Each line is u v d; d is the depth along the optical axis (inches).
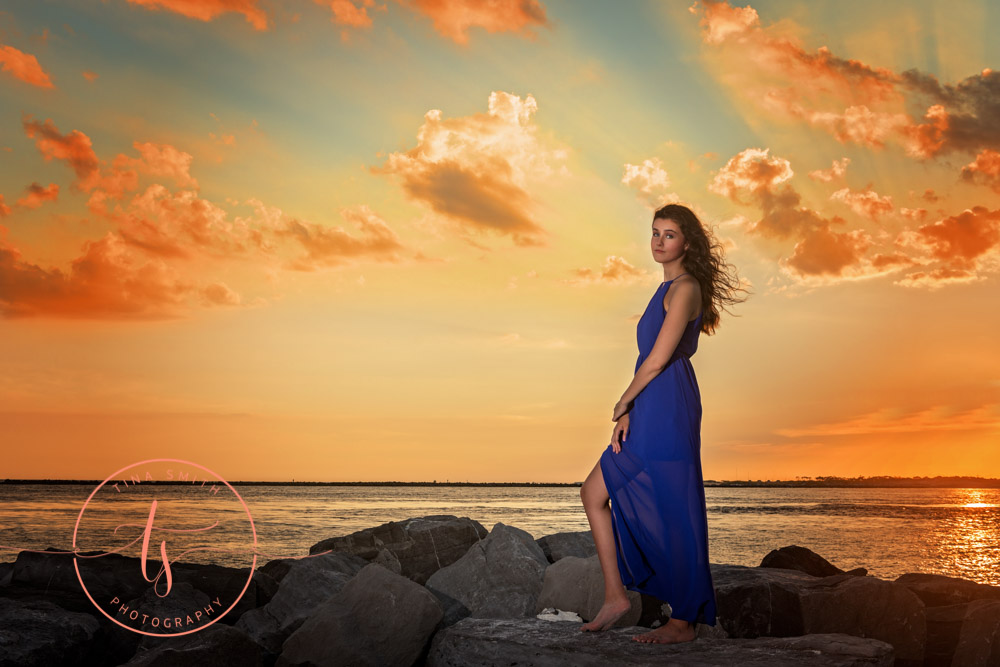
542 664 139.5
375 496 7721.5
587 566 195.0
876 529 2402.8
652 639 139.9
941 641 196.9
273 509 3767.2
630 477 142.2
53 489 6820.9
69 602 231.1
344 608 178.2
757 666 122.9
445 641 161.8
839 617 188.4
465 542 317.4
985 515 3713.1
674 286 143.3
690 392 142.8
